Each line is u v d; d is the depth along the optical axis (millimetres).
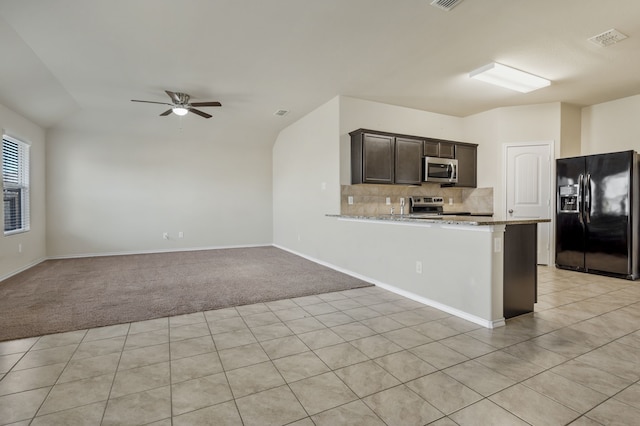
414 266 3463
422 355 2211
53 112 5195
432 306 3234
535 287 3088
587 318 2898
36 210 5418
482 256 2748
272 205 7762
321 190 5387
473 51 3473
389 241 3830
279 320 2879
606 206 4449
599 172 4508
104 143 6273
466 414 1597
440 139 5371
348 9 2723
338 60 3693
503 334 2555
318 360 2150
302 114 5875
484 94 4820
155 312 3061
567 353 2234
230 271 4863
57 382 1892
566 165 4863
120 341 2451
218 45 3328
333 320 2873
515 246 2914
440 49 3439
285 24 2949
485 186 5707
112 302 3359
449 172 5371
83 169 6109
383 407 1655
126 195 6457
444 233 3109
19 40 3195
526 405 1664
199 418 1579
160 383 1883
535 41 3252
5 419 1563
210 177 7168
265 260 5797
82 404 1686
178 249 6898
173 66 3820
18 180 4930
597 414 1592
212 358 2184
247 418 1579
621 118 5012
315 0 2596
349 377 1941
